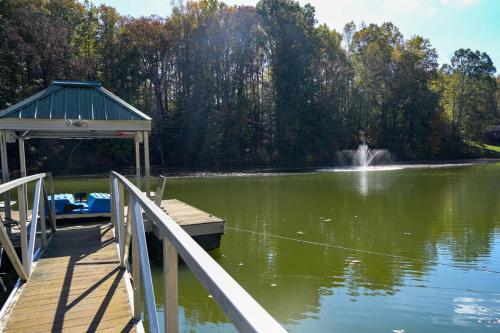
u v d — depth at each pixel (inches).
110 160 1138.7
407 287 197.0
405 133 1552.7
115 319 117.4
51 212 235.5
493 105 2190.0
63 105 233.0
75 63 1084.5
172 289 57.3
